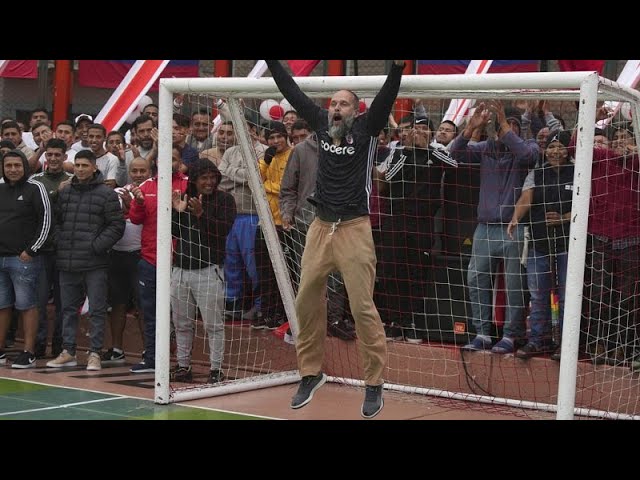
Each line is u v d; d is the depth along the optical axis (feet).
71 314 35.22
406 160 31.27
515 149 28.76
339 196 23.15
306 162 32.32
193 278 31.42
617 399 28.45
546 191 29.01
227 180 34.58
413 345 31.50
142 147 37.55
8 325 35.91
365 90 25.66
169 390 28.48
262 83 27.04
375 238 32.01
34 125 43.11
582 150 22.33
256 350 34.50
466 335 31.17
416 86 24.88
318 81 26.13
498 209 29.78
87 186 34.73
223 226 31.73
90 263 34.35
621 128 28.99
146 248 33.88
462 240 31.40
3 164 35.37
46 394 29.55
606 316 28.91
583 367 28.73
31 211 35.14
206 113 37.58
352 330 32.83
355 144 23.00
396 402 29.68
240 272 34.94
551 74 22.97
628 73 33.86
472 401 29.91
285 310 32.04
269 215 31.12
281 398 29.96
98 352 34.63
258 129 35.94
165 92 28.07
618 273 28.96
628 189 28.84
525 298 30.04
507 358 29.78
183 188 32.63
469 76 24.21
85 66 50.11
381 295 32.22
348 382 32.40
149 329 34.12
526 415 28.04
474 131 30.19
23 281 34.86
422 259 31.58
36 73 50.08
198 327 35.63
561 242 29.09
